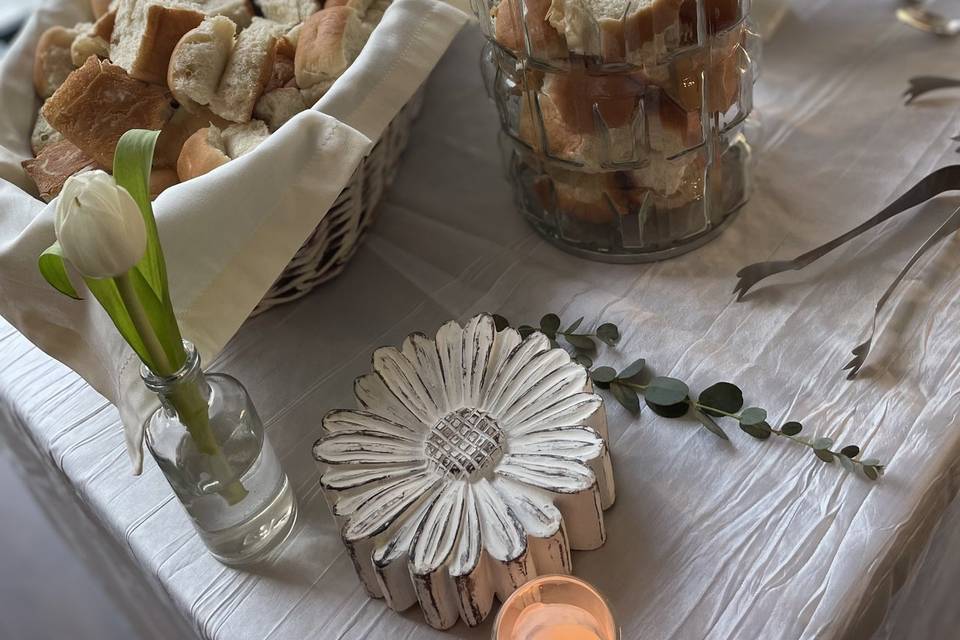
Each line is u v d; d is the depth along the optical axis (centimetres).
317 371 74
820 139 83
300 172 66
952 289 69
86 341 65
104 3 86
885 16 91
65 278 54
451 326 67
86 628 135
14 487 152
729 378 68
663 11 63
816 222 77
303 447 70
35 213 67
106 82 73
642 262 77
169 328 56
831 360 68
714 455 65
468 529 58
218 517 62
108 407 75
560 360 64
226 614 62
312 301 79
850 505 61
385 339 75
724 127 73
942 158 78
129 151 52
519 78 72
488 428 62
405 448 62
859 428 64
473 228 83
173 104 76
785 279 73
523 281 77
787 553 60
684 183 73
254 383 74
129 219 49
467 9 83
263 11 83
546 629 58
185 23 74
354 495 60
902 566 60
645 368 70
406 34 71
